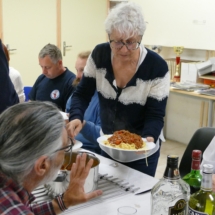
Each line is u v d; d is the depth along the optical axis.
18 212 0.82
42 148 0.85
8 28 4.48
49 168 0.90
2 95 1.69
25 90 3.66
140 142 1.66
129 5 1.63
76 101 1.96
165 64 1.80
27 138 0.83
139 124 1.90
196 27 3.84
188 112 4.43
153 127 1.76
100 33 5.31
